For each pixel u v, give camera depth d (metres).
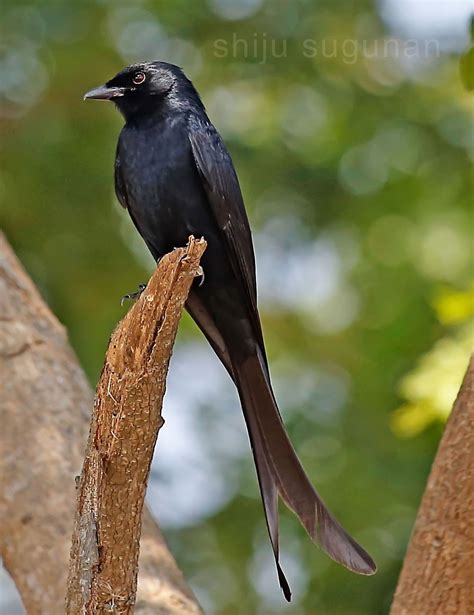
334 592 13.89
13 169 15.37
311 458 14.48
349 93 16.17
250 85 16.09
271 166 15.72
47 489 8.86
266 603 14.58
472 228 15.46
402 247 15.59
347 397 15.21
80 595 6.48
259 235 16.02
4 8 15.35
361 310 15.69
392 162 15.95
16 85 15.49
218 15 15.91
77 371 9.63
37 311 9.88
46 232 15.54
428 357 11.38
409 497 13.64
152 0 15.59
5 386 9.34
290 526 14.29
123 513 6.45
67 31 15.46
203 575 14.98
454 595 7.32
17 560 8.72
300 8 16.00
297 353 16.23
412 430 11.27
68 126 15.41
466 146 15.94
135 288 15.56
